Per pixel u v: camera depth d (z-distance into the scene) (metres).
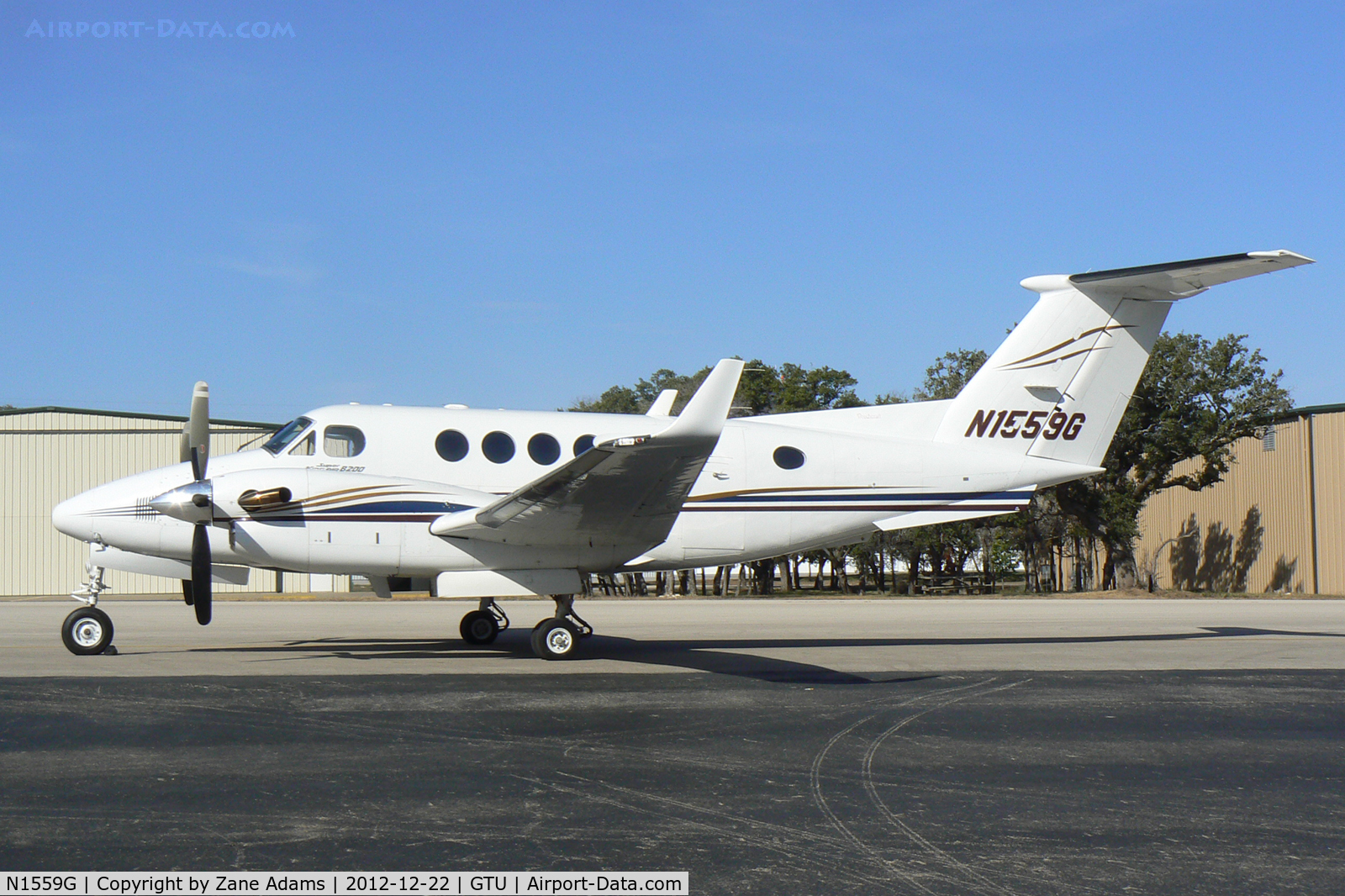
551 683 9.21
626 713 7.80
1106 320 12.93
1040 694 8.85
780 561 54.16
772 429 12.70
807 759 6.38
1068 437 13.03
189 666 10.09
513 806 5.27
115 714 7.48
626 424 12.35
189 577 11.35
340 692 8.56
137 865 4.37
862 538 12.82
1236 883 4.32
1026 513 42.34
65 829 4.83
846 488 12.58
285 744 6.60
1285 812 5.36
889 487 12.70
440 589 10.79
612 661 10.85
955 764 6.30
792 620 17.23
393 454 11.53
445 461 11.64
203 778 5.72
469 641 12.40
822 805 5.38
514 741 6.76
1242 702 8.54
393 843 4.69
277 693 8.48
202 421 10.80
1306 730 7.41
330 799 5.35
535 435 11.97
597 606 22.52
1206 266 11.73
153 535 10.88
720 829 4.96
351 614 18.41
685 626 15.77
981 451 12.92
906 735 7.13
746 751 6.59
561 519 10.32
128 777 5.72
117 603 23.16
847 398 47.41
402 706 7.96
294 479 10.63
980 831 4.98
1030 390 12.95
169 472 11.24
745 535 12.33
